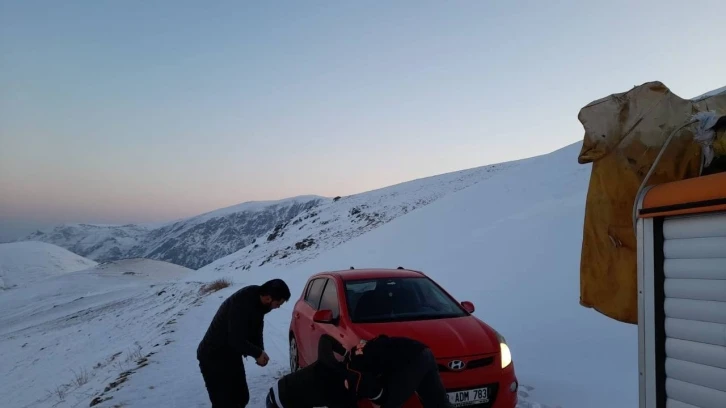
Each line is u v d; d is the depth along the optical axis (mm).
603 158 3314
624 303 3209
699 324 2498
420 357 4172
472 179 86750
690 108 3266
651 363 2727
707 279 2471
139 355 13172
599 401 6070
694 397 2500
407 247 28578
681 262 2615
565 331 8984
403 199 85562
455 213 32844
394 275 7012
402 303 6383
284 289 5324
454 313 6316
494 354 5242
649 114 3244
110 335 29891
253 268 67562
